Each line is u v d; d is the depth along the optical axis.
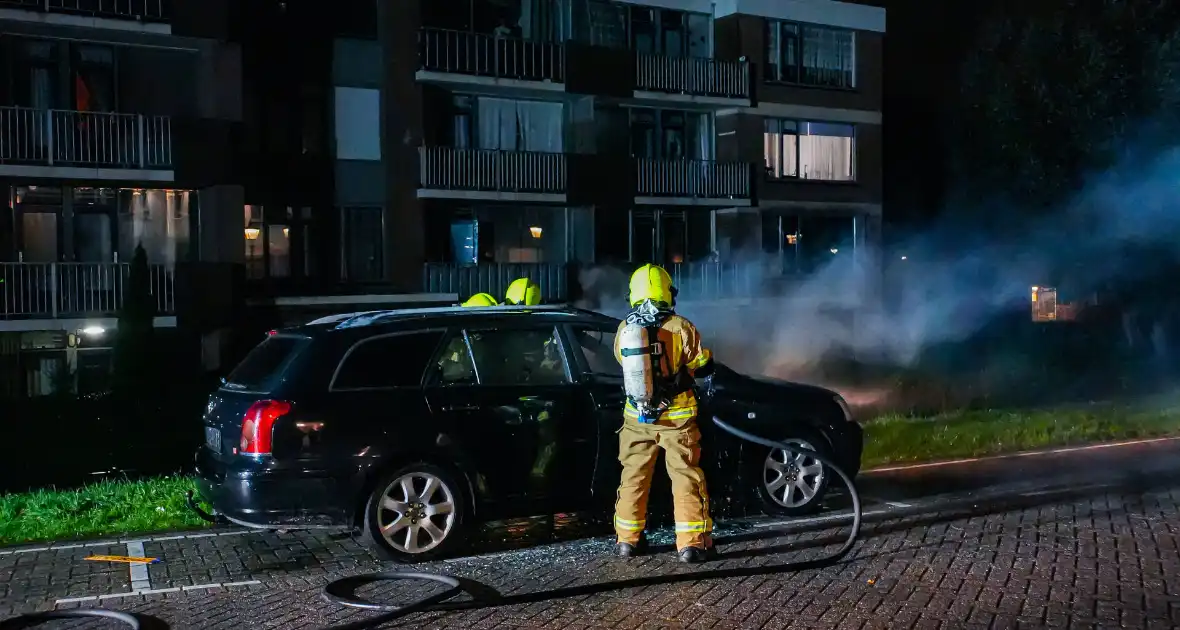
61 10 19.48
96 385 20.84
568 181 25.83
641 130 27.86
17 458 13.09
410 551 7.05
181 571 6.91
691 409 6.79
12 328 19.53
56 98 20.22
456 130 25.25
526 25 25.84
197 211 21.84
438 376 7.27
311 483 6.84
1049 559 6.75
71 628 5.64
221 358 21.42
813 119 29.92
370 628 5.54
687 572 6.54
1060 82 25.47
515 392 7.39
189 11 20.59
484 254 25.77
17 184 20.03
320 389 6.97
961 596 5.95
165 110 21.16
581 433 7.52
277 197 22.67
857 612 5.66
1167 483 9.52
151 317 19.78
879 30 31.00
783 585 6.21
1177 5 23.95
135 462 12.86
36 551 7.50
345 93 23.50
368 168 23.77
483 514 7.26
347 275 23.64
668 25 28.05
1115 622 5.47
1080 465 10.70
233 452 6.96
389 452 6.99
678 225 28.61
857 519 6.96
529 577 6.51
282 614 5.83
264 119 22.62
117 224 21.09
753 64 28.69
